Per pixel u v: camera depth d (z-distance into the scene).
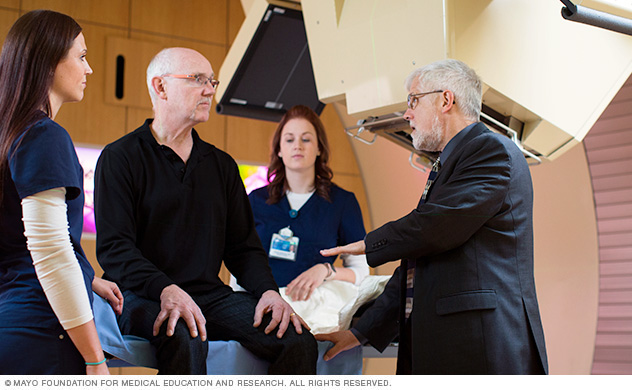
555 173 4.67
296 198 3.12
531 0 2.50
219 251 2.15
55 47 1.53
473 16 2.29
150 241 2.04
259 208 3.09
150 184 2.06
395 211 6.52
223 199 2.18
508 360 1.80
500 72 2.40
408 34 2.30
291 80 3.50
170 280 1.91
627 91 4.34
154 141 2.11
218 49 6.53
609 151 4.43
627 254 4.39
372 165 6.73
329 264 2.87
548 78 2.58
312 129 3.10
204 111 2.12
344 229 3.11
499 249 1.88
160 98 2.12
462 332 1.83
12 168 1.43
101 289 1.88
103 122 5.85
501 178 1.87
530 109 2.53
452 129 2.05
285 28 3.13
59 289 1.43
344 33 2.50
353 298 2.50
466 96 2.04
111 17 6.05
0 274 1.48
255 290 2.13
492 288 1.84
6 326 1.42
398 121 2.59
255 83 3.45
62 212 1.47
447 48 2.20
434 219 1.84
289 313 2.01
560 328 4.64
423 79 2.07
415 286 1.96
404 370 2.09
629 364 4.36
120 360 1.92
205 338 1.85
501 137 1.96
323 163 3.18
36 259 1.43
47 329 1.44
